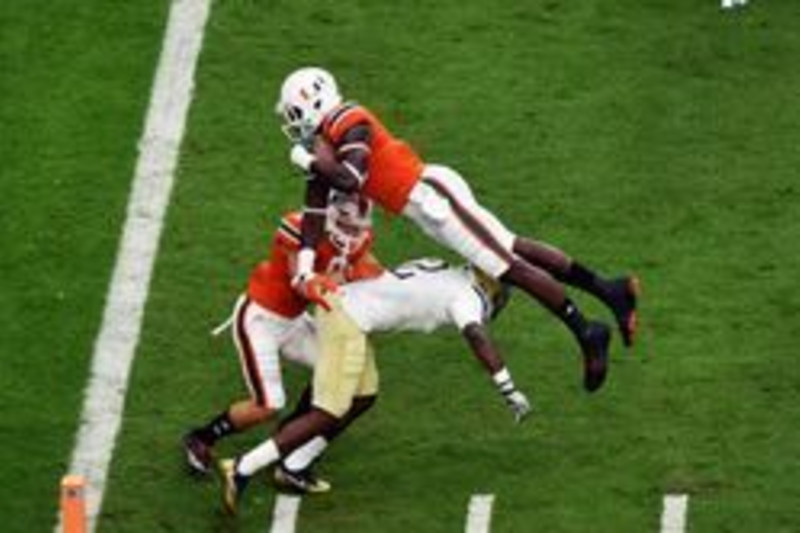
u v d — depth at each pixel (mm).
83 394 42656
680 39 48812
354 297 40250
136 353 43312
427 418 42281
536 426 42062
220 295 44312
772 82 48031
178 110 47562
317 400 40219
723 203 45781
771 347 43188
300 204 45938
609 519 40469
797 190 46000
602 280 40969
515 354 43281
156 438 42000
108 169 46438
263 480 41250
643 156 46688
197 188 46188
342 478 41312
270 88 48000
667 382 42688
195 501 41000
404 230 45594
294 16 49281
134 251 45000
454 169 46500
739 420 42000
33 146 46812
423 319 40500
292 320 40719
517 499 40844
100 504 40969
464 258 42219
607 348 40969
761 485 40906
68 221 45469
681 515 40469
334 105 39906
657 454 41469
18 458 41562
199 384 42875
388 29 49031
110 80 48031
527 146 46875
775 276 44406
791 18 49281
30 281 44438
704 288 44250
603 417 42156
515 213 45688
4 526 40562
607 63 48344
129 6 49344
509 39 48750
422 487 41125
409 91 47906
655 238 45156
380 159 40094
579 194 46000
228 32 48969
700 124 47250
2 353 43219
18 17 49125
